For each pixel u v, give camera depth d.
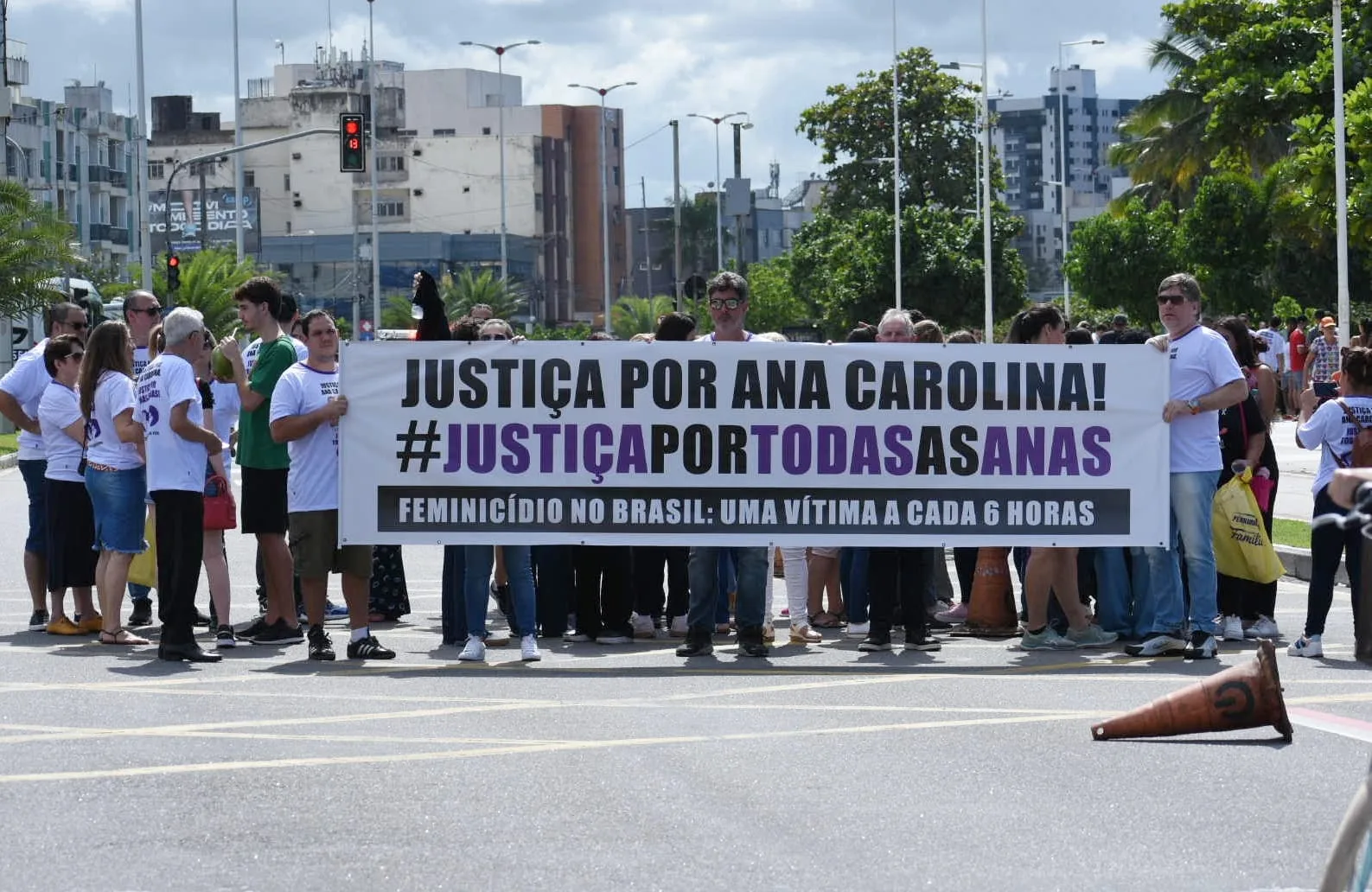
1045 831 6.98
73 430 12.75
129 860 6.62
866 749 8.60
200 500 11.66
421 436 11.73
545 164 140.00
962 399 11.85
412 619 14.38
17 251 47.03
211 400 13.02
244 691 10.39
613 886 6.23
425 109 144.50
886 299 70.75
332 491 11.67
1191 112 69.44
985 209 59.84
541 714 9.61
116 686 10.57
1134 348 11.77
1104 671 11.06
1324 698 9.98
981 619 12.84
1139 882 6.26
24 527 23.44
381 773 8.09
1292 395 41.66
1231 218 58.62
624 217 150.75
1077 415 11.83
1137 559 12.05
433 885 6.26
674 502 11.84
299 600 13.80
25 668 11.30
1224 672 8.86
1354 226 31.56
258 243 129.00
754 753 8.52
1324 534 11.52
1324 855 6.61
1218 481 12.20
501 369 11.75
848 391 11.84
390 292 128.88
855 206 85.75
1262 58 39.22
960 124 85.88
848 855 6.63
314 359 11.77
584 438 11.79
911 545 11.90
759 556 11.86
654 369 11.81
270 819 7.24
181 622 11.66
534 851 6.69
